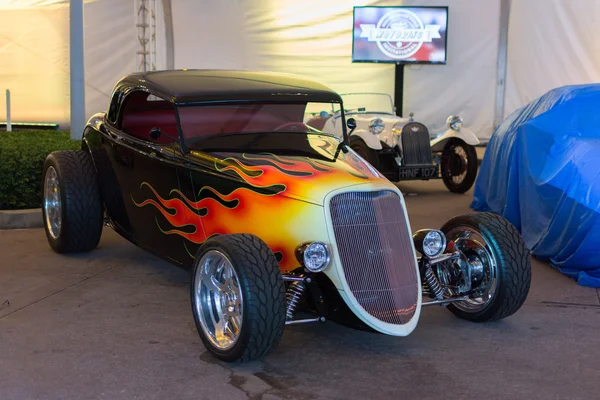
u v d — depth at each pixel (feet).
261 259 14.48
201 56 54.90
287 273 15.71
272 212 16.06
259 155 17.75
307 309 16.37
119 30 53.93
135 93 20.44
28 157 28.02
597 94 25.53
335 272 15.07
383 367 15.19
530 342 16.76
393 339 16.81
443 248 16.87
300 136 19.25
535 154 25.84
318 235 15.28
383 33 53.31
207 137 18.56
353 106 44.37
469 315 17.88
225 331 15.28
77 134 35.04
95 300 19.21
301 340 16.69
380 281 15.39
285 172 16.47
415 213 31.60
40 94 56.39
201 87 19.11
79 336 16.63
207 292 15.65
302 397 13.70
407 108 55.57
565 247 22.75
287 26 54.90
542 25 53.52
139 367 14.96
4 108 56.70
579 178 22.57
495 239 17.04
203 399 13.55
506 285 16.89
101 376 14.47
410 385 14.32
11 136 37.81
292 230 15.70
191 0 54.19
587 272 22.11
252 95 18.97
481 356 15.87
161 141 19.54
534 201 25.25
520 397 13.85
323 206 15.21
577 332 17.51
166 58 54.54
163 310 18.57
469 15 54.24
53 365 14.96
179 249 19.12
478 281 17.49
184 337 16.74
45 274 21.39
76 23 34.47
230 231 17.15
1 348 15.81
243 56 55.16
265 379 14.49
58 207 23.16
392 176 36.27
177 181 18.56
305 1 54.65
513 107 55.06
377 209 15.72
